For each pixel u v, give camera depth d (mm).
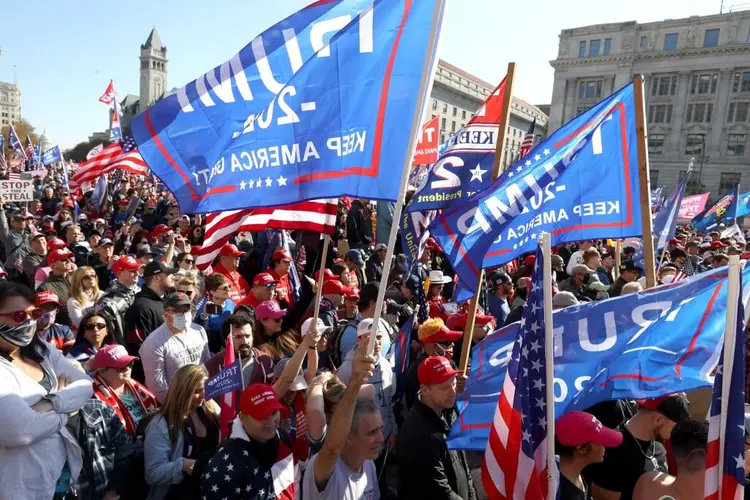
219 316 6352
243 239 11836
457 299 5219
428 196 7145
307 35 4602
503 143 4730
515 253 4715
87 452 3426
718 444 2416
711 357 3359
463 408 3734
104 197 17766
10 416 2836
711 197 62875
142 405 4250
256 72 4723
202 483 3090
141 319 5680
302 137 3529
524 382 2793
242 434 3180
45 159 24219
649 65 65938
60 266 7020
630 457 3572
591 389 3576
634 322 3629
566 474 3080
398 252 12461
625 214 4879
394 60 3488
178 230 12969
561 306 6156
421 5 3525
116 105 17188
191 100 4848
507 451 2875
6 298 3014
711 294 3488
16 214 10617
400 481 3717
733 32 60469
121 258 6500
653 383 3436
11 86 133500
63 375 3369
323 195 3475
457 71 75812
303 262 10672
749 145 60781
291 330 5590
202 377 3850
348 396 2947
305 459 4020
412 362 5383
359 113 3486
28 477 2951
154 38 138375
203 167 4793
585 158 4949
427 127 12133
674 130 65125
